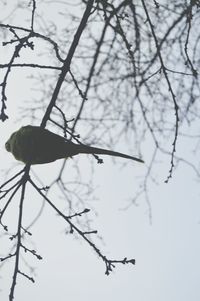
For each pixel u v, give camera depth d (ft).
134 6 20.65
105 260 12.31
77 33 13.15
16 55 11.90
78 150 13.02
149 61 21.91
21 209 11.90
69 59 12.78
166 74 17.31
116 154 12.91
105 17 15.87
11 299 11.55
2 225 12.01
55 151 13.20
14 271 11.73
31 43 12.10
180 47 21.63
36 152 13.12
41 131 12.73
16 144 13.29
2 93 11.64
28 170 11.91
